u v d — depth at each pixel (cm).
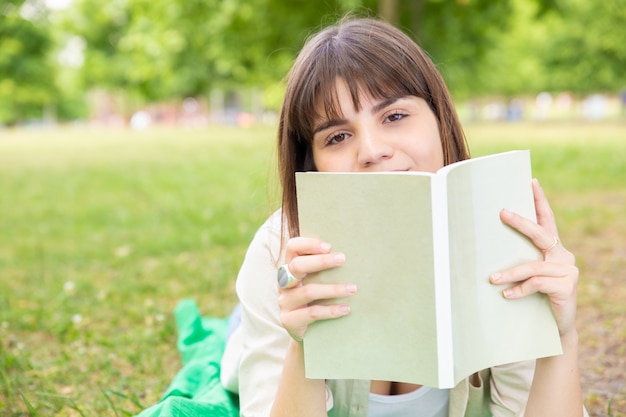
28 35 3856
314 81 163
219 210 770
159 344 350
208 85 3441
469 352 133
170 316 388
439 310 127
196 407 193
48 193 1033
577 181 924
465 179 130
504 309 137
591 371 300
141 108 5603
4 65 3900
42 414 260
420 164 164
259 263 181
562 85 3506
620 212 680
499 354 137
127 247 600
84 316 400
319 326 138
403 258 129
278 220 186
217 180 1099
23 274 517
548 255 138
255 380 176
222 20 1341
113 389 290
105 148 2086
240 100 5459
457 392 174
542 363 159
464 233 131
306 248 133
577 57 3338
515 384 173
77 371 311
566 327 145
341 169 165
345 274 134
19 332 375
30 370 309
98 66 3931
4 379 283
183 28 1508
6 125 4841
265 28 1348
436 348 128
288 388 155
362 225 131
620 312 378
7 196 1010
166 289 448
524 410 171
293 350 154
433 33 1378
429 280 127
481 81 3347
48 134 3591
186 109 5212
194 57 2164
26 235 689
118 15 3538
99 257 565
